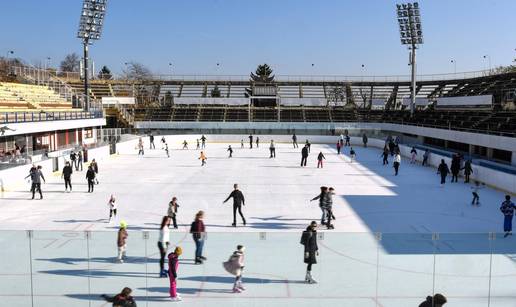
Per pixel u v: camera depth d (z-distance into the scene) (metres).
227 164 37.84
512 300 10.04
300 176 31.38
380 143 52.91
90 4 49.38
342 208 21.44
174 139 57.28
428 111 60.59
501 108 49.25
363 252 10.04
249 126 62.03
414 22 61.16
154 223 18.42
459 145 48.25
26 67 57.53
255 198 23.84
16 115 34.59
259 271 10.09
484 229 17.81
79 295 10.05
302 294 9.97
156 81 80.50
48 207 21.36
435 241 10.05
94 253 10.27
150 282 10.30
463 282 9.97
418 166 36.94
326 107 75.12
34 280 10.20
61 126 41.78
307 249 9.98
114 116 65.94
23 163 27.70
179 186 27.31
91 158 38.41
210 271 10.21
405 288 10.00
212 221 18.77
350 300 9.96
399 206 21.89
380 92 83.50
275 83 82.25
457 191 25.97
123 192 25.31
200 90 84.69
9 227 17.66
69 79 76.88
